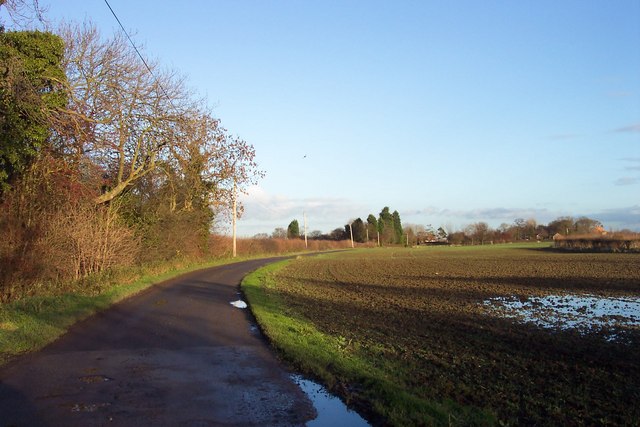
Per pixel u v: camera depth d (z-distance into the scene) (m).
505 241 141.25
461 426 5.99
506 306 18.33
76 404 6.54
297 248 94.88
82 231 18.80
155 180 31.75
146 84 24.12
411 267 42.56
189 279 26.94
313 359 8.98
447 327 13.77
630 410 7.12
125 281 21.00
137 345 10.28
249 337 11.38
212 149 31.86
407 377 8.44
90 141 19.81
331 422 6.09
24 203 16.17
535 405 7.26
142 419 6.02
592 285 25.62
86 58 21.58
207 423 5.93
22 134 15.42
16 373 8.00
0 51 14.84
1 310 12.44
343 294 22.22
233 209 41.19
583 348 11.27
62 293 16.12
